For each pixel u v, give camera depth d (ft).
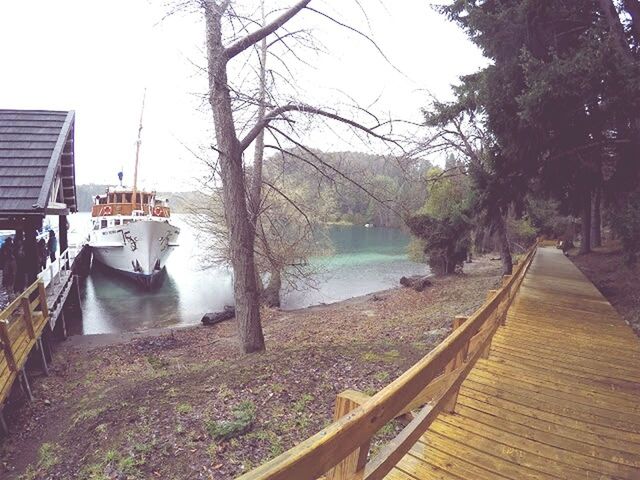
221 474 13.25
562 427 12.22
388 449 6.70
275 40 25.13
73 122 38.14
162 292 71.31
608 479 9.74
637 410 13.66
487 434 11.56
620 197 35.45
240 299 28.09
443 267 72.69
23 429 20.01
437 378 11.51
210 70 24.30
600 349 20.63
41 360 28.73
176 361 32.65
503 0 33.01
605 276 50.67
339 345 27.20
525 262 35.58
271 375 20.79
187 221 73.56
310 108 24.54
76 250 75.56
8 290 39.45
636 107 25.00
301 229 54.19
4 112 36.29
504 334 22.75
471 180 38.83
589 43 25.22
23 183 28.99
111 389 23.00
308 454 3.83
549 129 30.17
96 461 14.67
